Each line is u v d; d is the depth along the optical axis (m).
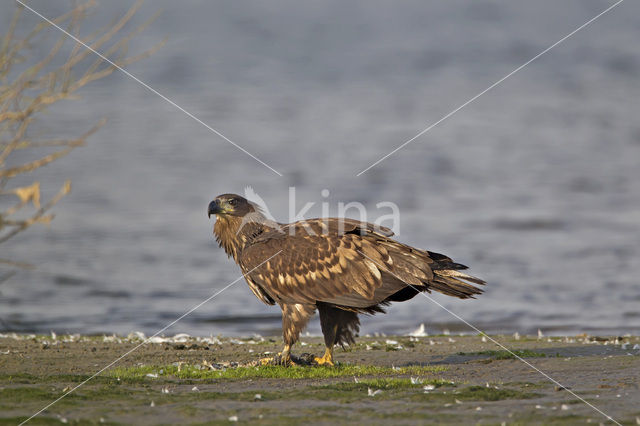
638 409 7.02
